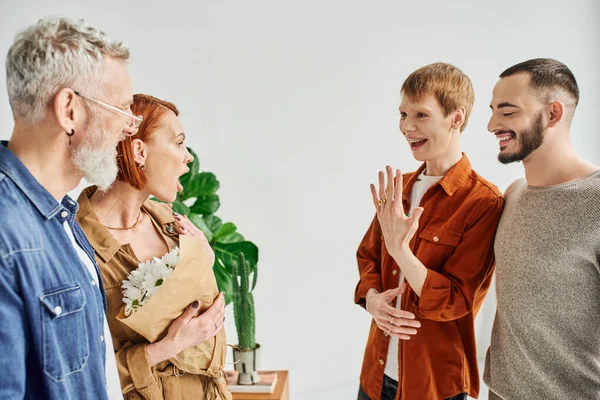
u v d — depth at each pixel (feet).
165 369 3.96
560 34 8.43
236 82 8.70
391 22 8.52
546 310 3.94
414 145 4.77
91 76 2.76
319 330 9.03
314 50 8.61
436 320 4.48
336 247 8.92
